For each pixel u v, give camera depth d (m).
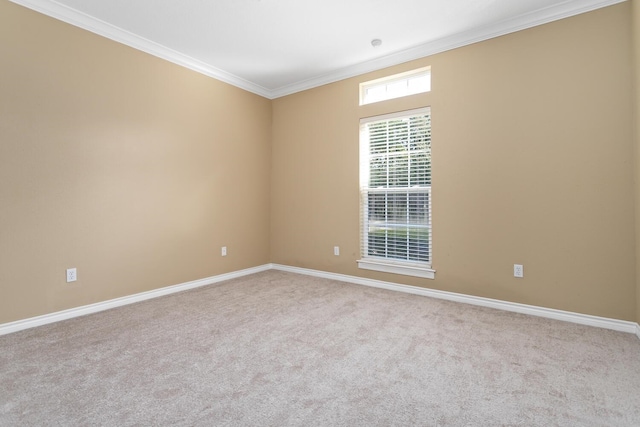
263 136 4.72
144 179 3.33
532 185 2.83
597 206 2.56
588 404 1.56
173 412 1.51
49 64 2.66
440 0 2.63
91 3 2.66
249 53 3.58
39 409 1.52
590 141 2.59
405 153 3.61
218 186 4.09
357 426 1.41
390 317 2.79
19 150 2.51
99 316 2.83
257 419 1.46
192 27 3.05
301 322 2.68
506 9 2.75
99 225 2.98
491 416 1.48
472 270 3.15
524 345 2.22
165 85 3.50
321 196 4.29
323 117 4.26
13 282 2.49
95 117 2.95
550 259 2.76
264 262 4.75
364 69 3.86
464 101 3.17
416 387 1.72
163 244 3.50
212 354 2.10
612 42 2.50
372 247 3.88
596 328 2.52
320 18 2.90
